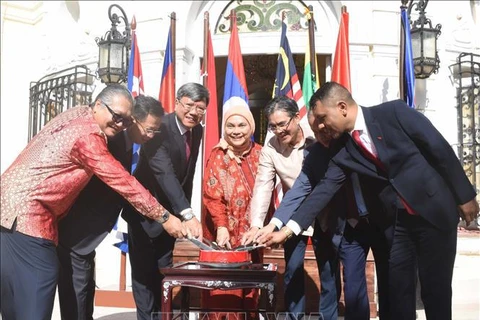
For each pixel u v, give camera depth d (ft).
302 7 24.12
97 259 23.40
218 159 13.69
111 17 23.30
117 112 10.77
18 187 10.48
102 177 10.66
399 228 10.69
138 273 13.28
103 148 10.73
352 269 11.85
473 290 14.48
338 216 11.94
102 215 12.29
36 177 10.50
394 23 22.71
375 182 11.03
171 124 12.93
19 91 32.60
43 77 28.58
